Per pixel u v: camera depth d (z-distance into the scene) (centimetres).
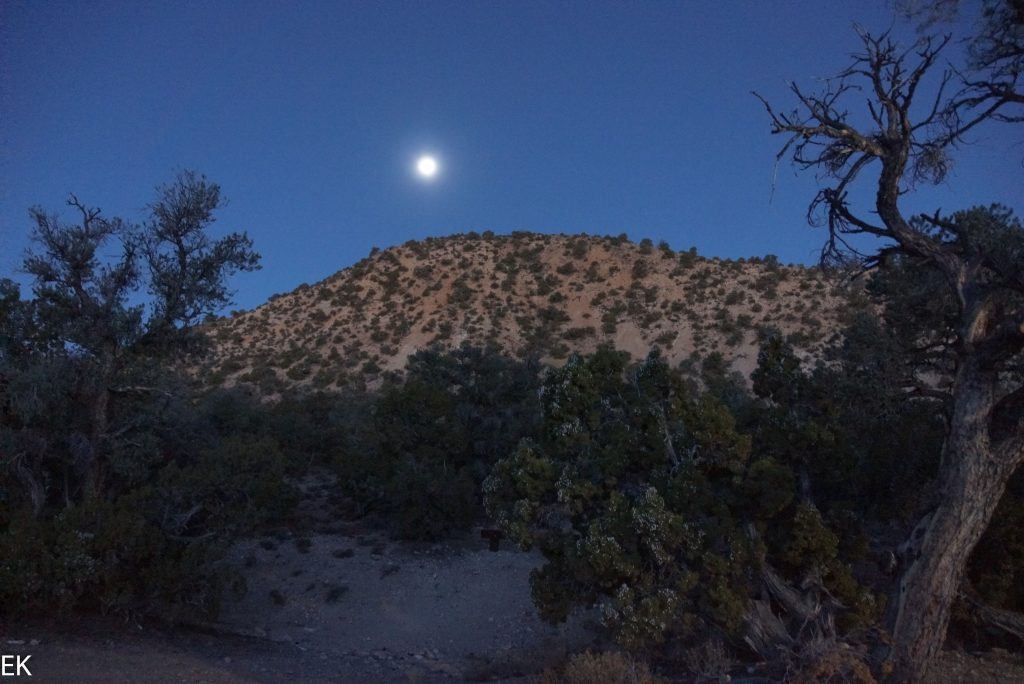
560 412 1394
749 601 1233
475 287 8388
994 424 1042
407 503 2806
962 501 1023
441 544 2770
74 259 1794
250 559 2498
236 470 1889
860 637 1101
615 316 7419
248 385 6384
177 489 1786
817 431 1331
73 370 1812
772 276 7594
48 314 1811
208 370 6781
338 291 8788
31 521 1548
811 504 1255
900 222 1153
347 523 3047
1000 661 1221
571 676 1162
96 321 1820
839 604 1219
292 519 2958
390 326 7669
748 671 1173
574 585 1323
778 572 1299
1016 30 1130
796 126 1117
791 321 6325
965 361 1076
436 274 8794
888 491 1540
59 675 1139
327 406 4950
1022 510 1366
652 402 1392
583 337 7088
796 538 1235
